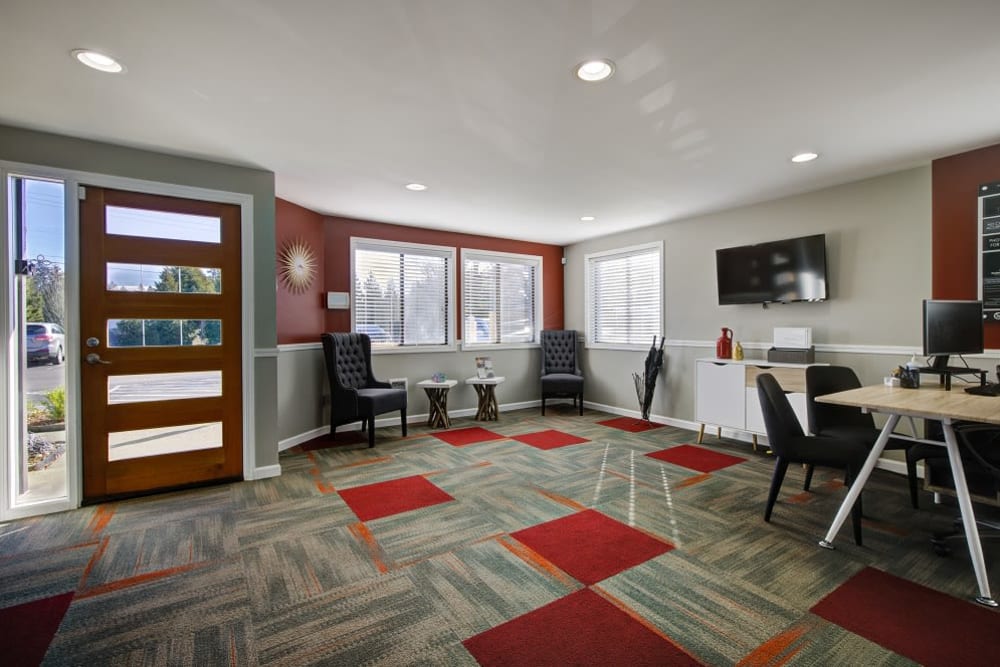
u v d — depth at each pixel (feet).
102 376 9.93
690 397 16.71
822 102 8.07
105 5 5.46
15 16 5.65
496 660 5.17
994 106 8.23
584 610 6.09
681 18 5.80
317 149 10.21
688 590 6.55
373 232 17.19
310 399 15.30
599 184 12.69
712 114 8.52
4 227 9.02
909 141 9.79
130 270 10.18
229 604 6.26
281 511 9.39
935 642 5.47
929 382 10.30
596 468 12.16
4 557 7.55
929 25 5.95
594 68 6.97
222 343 11.12
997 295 10.05
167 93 7.71
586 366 21.11
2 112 8.41
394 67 6.93
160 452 10.48
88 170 9.67
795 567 7.17
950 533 7.76
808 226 13.42
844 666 5.08
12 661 5.21
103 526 8.71
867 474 7.63
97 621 5.91
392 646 5.41
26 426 9.39
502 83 7.39
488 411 18.47
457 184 12.71
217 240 11.07
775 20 5.84
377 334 17.47
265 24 5.87
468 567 7.18
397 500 9.98
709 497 10.11
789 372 12.65
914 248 11.44
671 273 17.35
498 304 20.57
